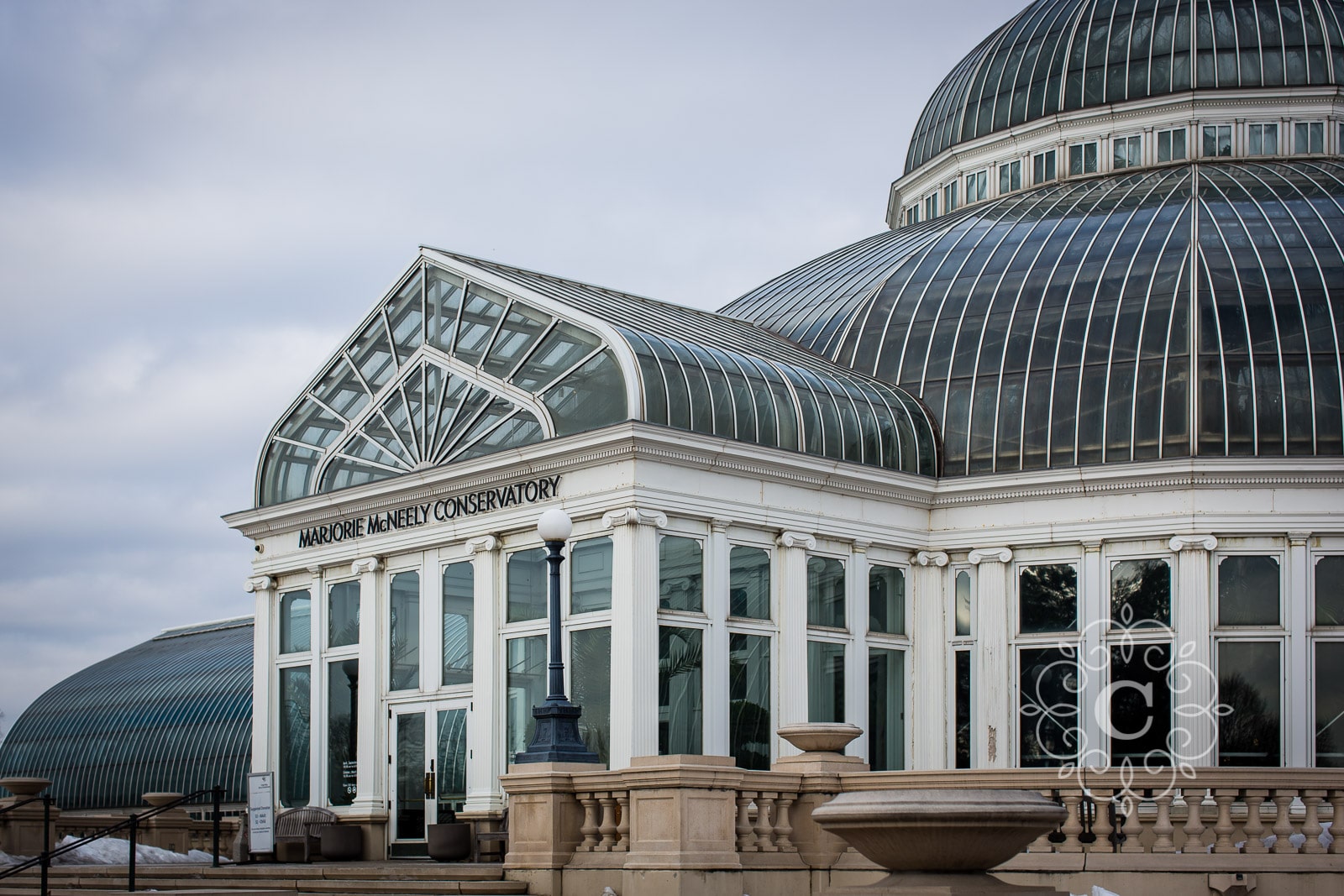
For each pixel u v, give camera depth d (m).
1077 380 41.62
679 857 25.14
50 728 79.31
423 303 42.31
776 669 38.41
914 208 58.44
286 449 45.47
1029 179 53.66
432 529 40.53
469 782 38.53
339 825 40.25
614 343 37.44
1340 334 40.38
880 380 44.56
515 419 39.34
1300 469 39.00
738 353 41.06
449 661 39.94
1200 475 39.34
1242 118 51.03
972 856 21.06
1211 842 28.67
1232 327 40.72
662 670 35.97
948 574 42.12
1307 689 38.56
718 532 37.56
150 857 40.47
